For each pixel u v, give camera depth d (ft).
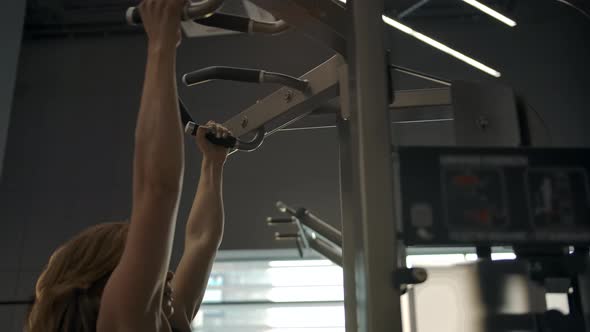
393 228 3.12
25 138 15.83
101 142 15.65
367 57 3.42
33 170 15.52
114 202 15.10
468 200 3.14
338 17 3.67
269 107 4.87
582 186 3.22
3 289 14.57
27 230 15.05
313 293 15.14
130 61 16.44
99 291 2.71
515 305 3.09
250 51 15.53
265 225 14.42
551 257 3.19
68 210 15.14
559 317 3.10
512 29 7.81
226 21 3.64
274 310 15.11
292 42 15.44
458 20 8.81
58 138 15.78
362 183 3.19
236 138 4.73
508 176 3.19
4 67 11.31
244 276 15.40
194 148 14.73
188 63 15.67
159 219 2.47
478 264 3.13
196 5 2.81
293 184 14.65
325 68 4.33
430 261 3.13
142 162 2.54
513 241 3.10
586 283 3.17
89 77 16.35
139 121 2.60
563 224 3.15
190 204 14.35
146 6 2.78
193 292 3.88
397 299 3.01
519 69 7.59
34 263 14.78
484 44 8.07
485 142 3.81
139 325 2.43
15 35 11.64
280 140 15.01
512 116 3.92
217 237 4.16
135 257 2.43
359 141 3.28
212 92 15.33
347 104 4.04
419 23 8.82
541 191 3.19
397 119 4.85
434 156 3.19
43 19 16.61
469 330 3.04
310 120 5.53
